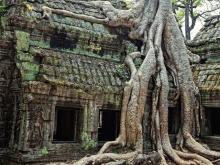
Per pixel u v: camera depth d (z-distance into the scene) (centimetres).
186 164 1119
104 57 1227
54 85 995
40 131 982
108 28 1275
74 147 1048
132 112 1125
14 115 1003
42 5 1127
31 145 964
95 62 1177
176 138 1296
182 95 1305
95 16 1260
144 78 1170
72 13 1176
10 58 1039
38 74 1009
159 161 1091
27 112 959
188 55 1456
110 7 1295
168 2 1368
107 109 1126
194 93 1331
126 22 1299
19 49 1009
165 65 1348
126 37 1317
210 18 1608
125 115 1134
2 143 1015
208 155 1188
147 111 1213
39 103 984
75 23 1172
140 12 1345
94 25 1232
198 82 1397
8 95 1034
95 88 1080
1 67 1024
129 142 1122
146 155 1054
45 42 1089
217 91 1293
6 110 1027
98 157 984
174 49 1335
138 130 1123
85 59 1158
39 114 983
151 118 1205
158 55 1260
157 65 1246
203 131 1361
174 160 1143
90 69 1130
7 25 1041
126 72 1221
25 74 980
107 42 1226
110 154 1025
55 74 1021
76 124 1095
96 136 1098
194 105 1319
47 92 988
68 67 1071
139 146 1115
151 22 1347
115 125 1248
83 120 1070
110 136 1292
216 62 1411
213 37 1477
